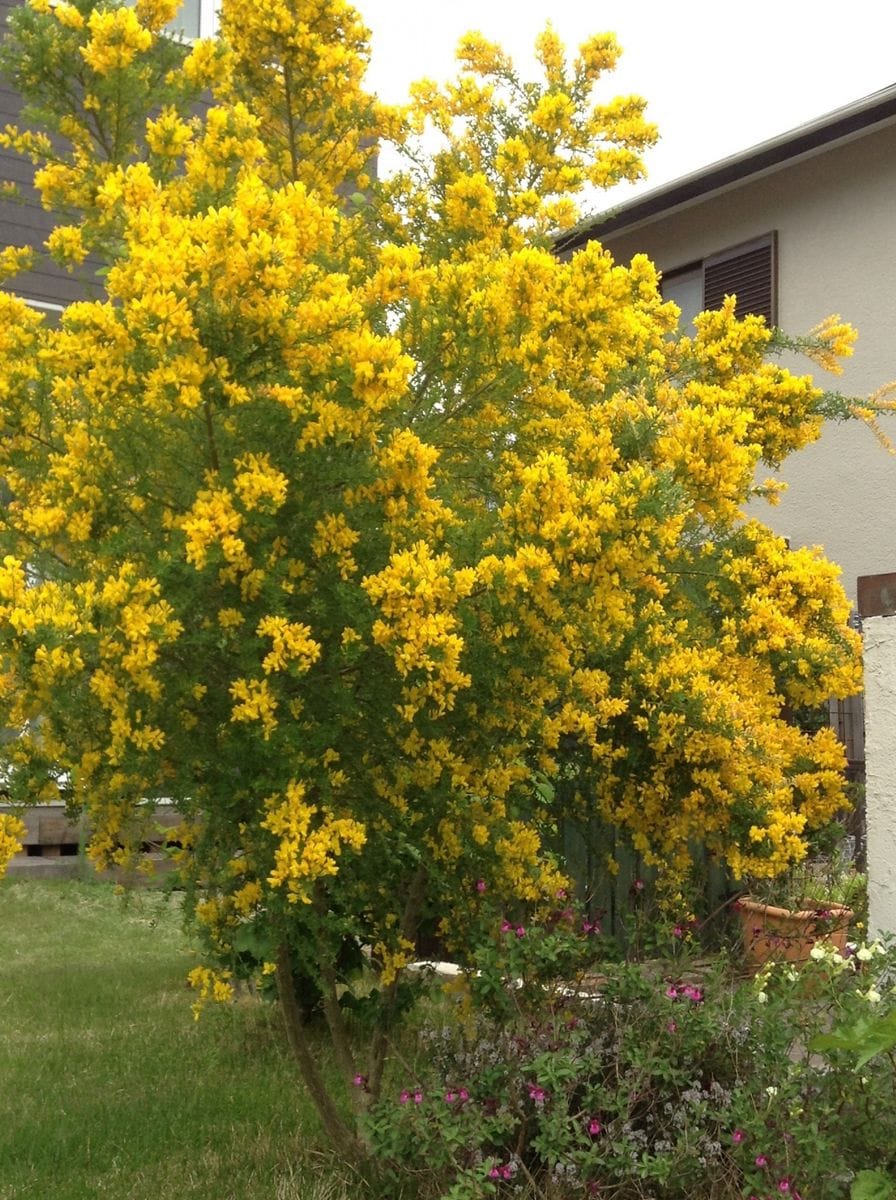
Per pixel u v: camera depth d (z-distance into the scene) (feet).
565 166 18.06
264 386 11.32
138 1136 14.69
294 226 11.09
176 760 11.69
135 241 10.98
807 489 34.14
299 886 10.94
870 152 32.81
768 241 35.24
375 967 15.06
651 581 14.69
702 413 13.38
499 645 11.92
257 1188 13.08
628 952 14.88
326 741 11.64
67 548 12.14
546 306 13.01
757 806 15.38
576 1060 11.75
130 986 22.27
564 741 15.85
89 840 14.14
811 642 16.01
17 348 11.94
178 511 11.62
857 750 23.63
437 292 12.57
